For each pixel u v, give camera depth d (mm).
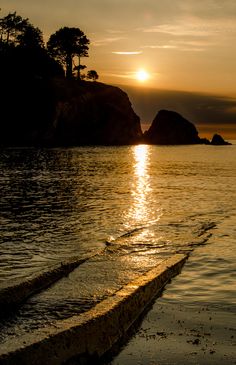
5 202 21250
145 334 6566
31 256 11406
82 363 5738
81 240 13500
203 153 100812
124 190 27844
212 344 6137
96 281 8570
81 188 28328
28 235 13992
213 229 15070
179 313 7363
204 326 6793
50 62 124062
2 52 113312
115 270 9406
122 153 85812
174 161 67438
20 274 9750
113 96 136625
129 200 23016
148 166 54500
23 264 10609
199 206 21016
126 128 132750
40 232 14492
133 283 7977
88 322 6086
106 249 11914
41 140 103500
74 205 20750
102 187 29281
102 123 127250
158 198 24078
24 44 118875
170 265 9594
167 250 11945
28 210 18969
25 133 101000
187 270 9906
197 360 5672
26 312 6996
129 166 52938
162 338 6391
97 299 7559
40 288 8125
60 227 15422
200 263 10516
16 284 7668
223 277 9367
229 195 25781
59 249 12281
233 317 7141
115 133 129250
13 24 117812
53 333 5641
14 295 7449
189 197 24719
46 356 5395
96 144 124625
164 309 7559
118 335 6500
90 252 11633
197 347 6047
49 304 7336
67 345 5660
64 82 122250
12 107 103750
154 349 6039
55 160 57312
